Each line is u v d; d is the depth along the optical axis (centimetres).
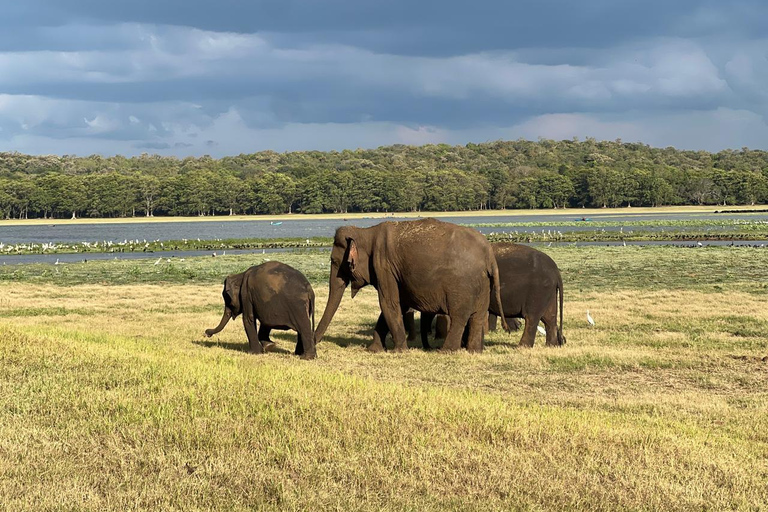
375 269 1619
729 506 697
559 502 689
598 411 1049
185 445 798
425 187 16988
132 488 691
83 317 2167
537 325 1645
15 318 2117
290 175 18650
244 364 1270
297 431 834
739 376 1329
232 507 662
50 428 837
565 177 17612
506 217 14438
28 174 18662
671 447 846
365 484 713
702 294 2566
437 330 1816
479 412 923
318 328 1670
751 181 17400
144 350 1367
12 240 8200
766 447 909
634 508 685
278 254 5291
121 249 6134
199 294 2816
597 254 4659
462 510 665
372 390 1020
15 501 649
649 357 1471
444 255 1558
